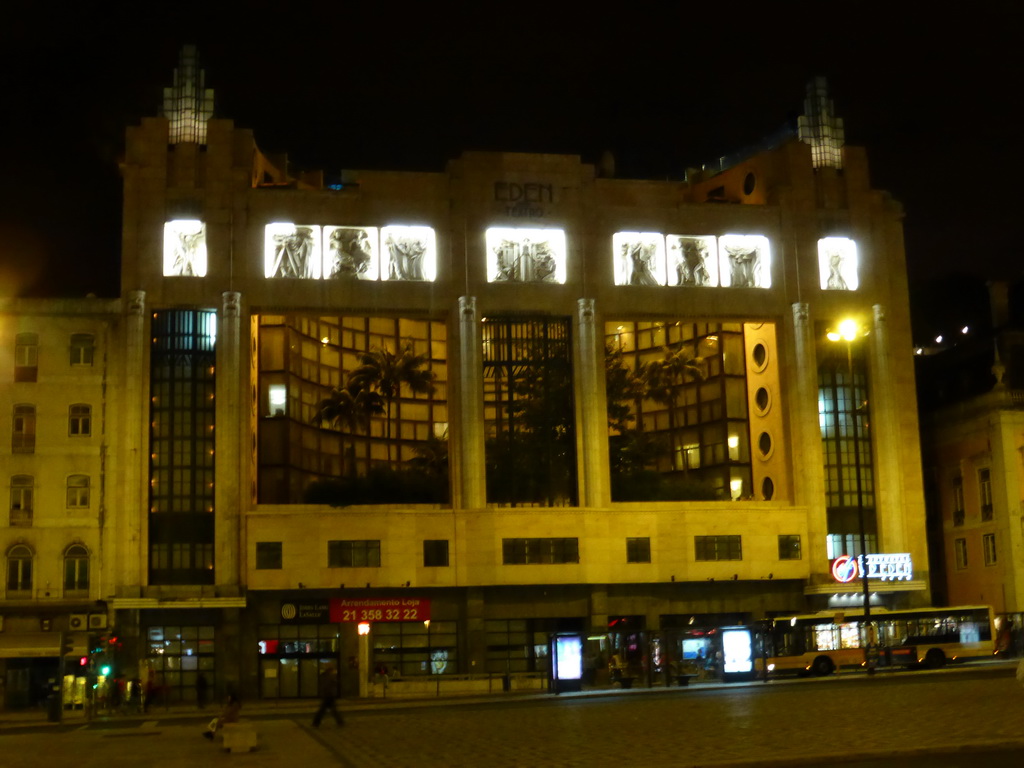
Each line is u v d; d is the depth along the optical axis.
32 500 72.38
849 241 85.75
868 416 84.25
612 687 63.12
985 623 66.94
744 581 79.94
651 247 82.88
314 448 96.38
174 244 77.50
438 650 76.81
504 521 76.88
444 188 81.12
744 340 91.88
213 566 73.69
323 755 30.20
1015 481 82.38
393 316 79.56
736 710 37.94
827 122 87.62
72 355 74.62
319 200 79.50
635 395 92.56
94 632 60.56
